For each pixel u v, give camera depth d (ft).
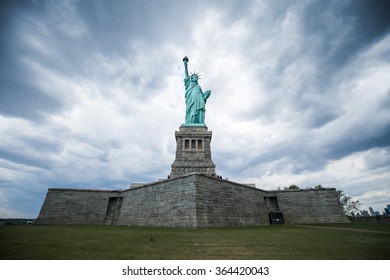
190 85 214.28
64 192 103.60
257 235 38.34
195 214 66.74
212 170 157.48
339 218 105.50
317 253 21.01
